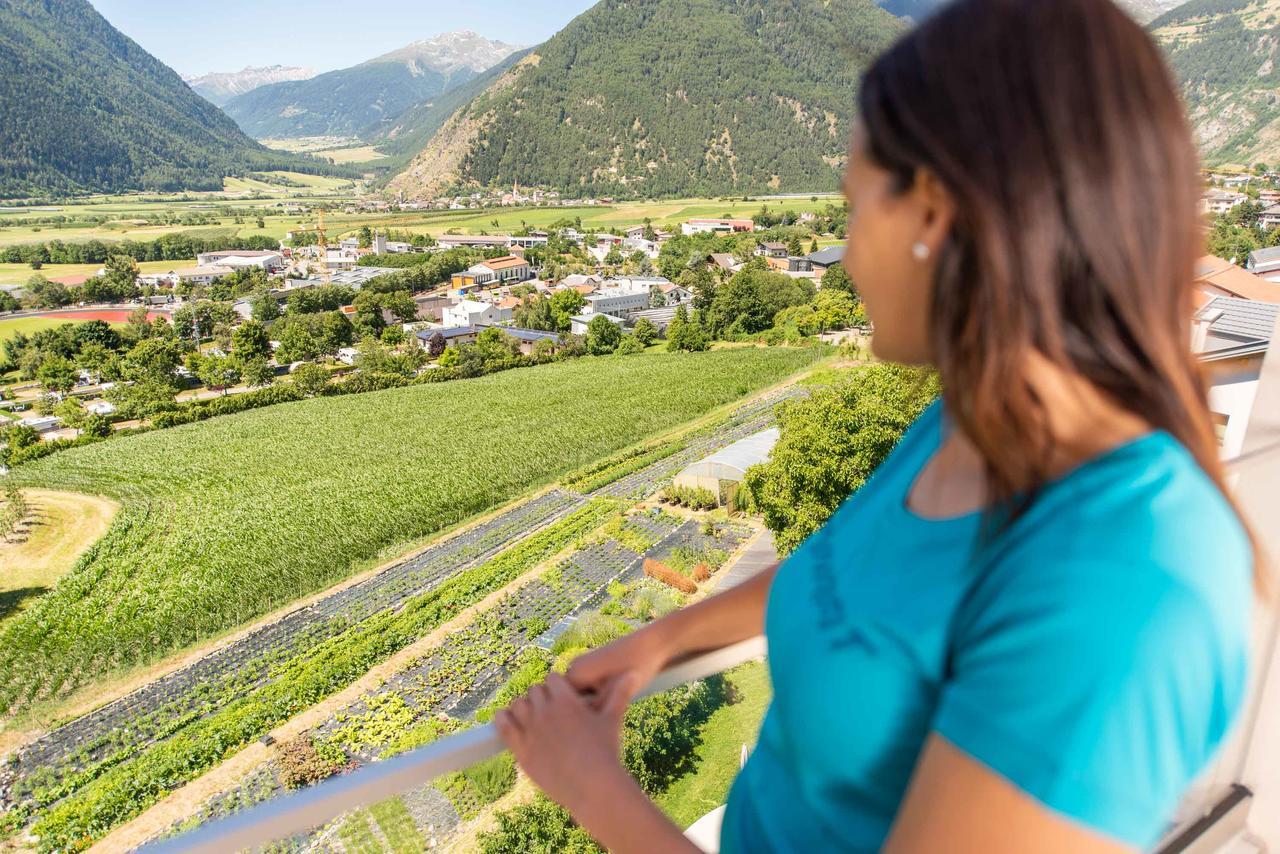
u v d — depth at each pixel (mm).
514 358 78625
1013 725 436
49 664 29359
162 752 22578
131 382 76750
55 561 39375
